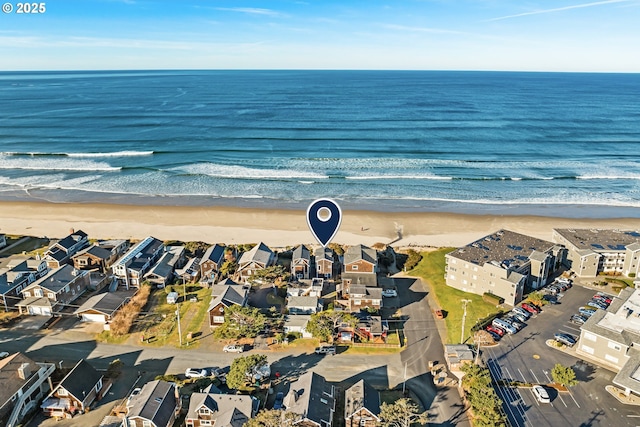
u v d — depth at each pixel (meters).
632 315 52.50
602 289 67.69
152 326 58.34
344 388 47.78
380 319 57.72
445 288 68.25
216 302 57.88
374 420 41.72
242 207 100.12
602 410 44.66
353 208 99.75
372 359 52.56
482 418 41.34
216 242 83.50
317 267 70.12
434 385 48.47
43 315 59.75
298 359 52.41
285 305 63.34
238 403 42.09
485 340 55.06
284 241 84.00
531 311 61.44
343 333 56.06
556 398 46.19
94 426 42.50
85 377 45.47
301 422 39.72
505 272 62.66
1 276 63.66
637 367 47.19
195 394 43.66
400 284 69.56
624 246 72.38
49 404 43.69
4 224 90.19
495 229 90.19
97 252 71.56
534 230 90.06
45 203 101.19
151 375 49.56
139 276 67.94
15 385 43.44
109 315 58.34
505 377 49.19
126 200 103.56
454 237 86.38
